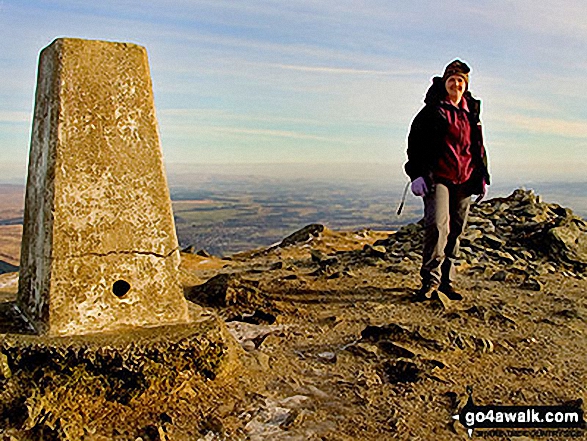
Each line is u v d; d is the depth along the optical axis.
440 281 4.49
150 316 2.82
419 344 3.37
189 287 4.58
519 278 5.23
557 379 3.05
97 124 2.75
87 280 2.71
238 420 2.54
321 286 4.86
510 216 6.84
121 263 2.78
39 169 2.84
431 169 4.11
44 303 2.66
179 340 2.67
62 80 2.71
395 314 4.09
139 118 2.83
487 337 3.61
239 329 3.71
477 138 4.13
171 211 2.90
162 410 2.55
